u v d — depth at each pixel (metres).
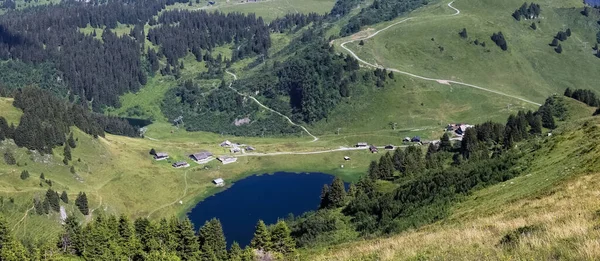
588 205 36.16
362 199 104.56
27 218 141.12
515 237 27.59
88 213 157.25
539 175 68.19
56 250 95.44
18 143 171.38
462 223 52.59
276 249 85.19
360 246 49.53
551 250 22.27
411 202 88.81
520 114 178.50
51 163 173.00
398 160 150.88
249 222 163.38
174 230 98.62
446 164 147.00
